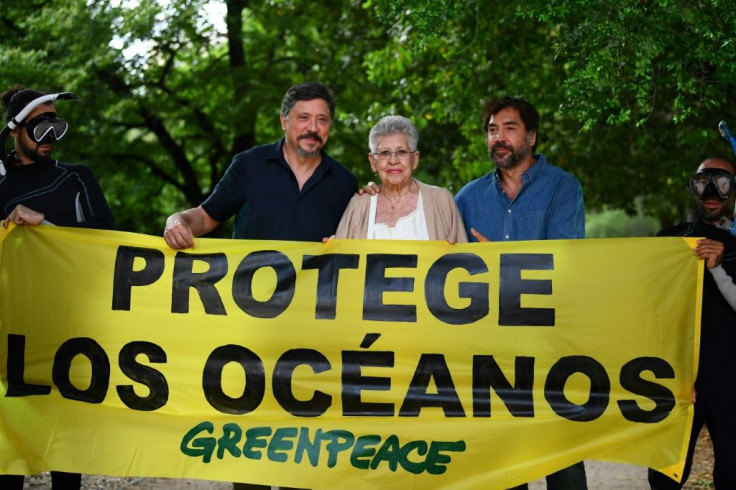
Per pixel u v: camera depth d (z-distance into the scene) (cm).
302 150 566
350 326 560
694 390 545
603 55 735
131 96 1739
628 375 544
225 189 586
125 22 1574
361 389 557
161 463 552
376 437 550
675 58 833
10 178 564
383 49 1493
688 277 543
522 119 571
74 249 569
